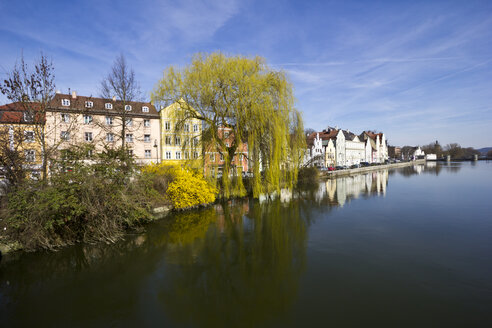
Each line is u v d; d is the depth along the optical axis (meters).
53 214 11.84
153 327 7.17
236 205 22.05
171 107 20.73
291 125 22.91
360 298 8.36
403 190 31.12
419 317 7.34
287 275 9.99
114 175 13.72
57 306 8.16
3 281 9.64
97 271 10.40
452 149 141.00
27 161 14.09
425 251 12.17
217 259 11.49
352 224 16.83
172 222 16.95
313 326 7.05
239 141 20.58
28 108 13.59
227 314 7.68
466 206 21.77
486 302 7.99
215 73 19.48
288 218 18.31
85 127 29.38
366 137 93.56
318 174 41.38
